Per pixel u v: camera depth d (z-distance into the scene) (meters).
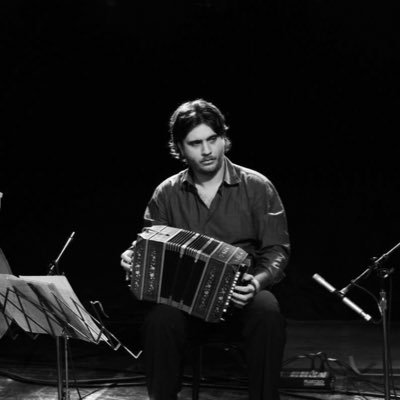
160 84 13.54
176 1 14.20
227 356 6.17
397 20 13.28
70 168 13.09
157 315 3.88
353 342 6.84
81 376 5.75
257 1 13.27
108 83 13.50
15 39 13.14
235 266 3.72
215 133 4.13
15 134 13.06
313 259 9.86
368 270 4.05
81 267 10.23
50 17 13.25
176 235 3.91
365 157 12.91
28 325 3.84
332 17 13.41
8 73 13.09
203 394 5.19
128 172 13.22
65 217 11.76
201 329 4.18
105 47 13.59
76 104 13.38
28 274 10.27
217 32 13.45
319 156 13.01
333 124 13.09
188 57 13.52
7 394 5.27
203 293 3.75
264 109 13.20
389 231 10.53
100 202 12.23
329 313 8.30
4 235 11.27
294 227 10.77
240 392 5.22
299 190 12.14
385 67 13.11
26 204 12.34
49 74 13.26
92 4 13.77
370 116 13.04
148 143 13.45
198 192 4.34
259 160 13.05
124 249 10.71
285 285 8.95
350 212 11.19
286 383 5.22
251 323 3.88
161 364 3.86
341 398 5.06
